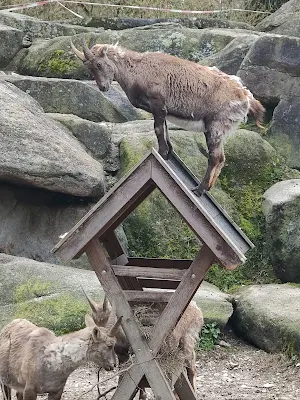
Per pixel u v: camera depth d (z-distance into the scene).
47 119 9.46
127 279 5.30
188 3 15.09
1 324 7.50
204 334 7.89
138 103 5.46
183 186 4.72
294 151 10.20
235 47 10.98
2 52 11.93
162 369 5.06
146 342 4.89
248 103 5.52
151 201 9.44
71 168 8.73
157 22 13.29
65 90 10.41
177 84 5.39
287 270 8.88
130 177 4.84
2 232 8.77
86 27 13.16
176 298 4.86
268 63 10.39
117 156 9.74
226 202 9.55
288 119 10.27
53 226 8.96
